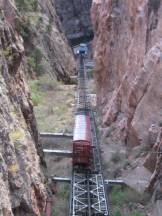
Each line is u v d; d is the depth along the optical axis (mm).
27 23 66125
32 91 51219
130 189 23422
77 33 127750
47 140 33875
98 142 30828
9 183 14211
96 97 46562
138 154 26203
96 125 36312
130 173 24984
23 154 15875
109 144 31016
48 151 29969
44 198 17703
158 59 25656
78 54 90625
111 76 40438
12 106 17375
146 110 26328
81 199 21688
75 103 47188
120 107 33594
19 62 20406
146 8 28906
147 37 28344
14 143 15805
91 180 23875
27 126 20047
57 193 23312
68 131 36094
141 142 26734
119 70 36281
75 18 127812
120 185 24203
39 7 78875
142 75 27375
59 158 29578
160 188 21203
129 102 28750
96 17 49500
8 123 15906
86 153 25328
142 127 26547
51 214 20219
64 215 20734
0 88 15914
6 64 18359
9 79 18422
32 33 66625
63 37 91000
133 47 31125
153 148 23781
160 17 26719
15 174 14500
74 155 25453
